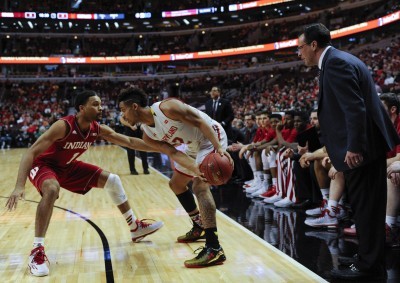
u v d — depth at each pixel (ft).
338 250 10.51
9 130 66.90
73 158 11.32
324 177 13.96
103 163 36.50
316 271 9.07
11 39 99.81
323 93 8.46
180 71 98.73
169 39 105.29
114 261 10.50
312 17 90.27
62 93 91.81
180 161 10.23
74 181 11.69
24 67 98.99
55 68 100.94
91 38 103.81
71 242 12.41
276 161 17.56
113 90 94.94
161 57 97.35
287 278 8.73
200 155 10.50
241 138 24.80
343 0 84.69
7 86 91.50
